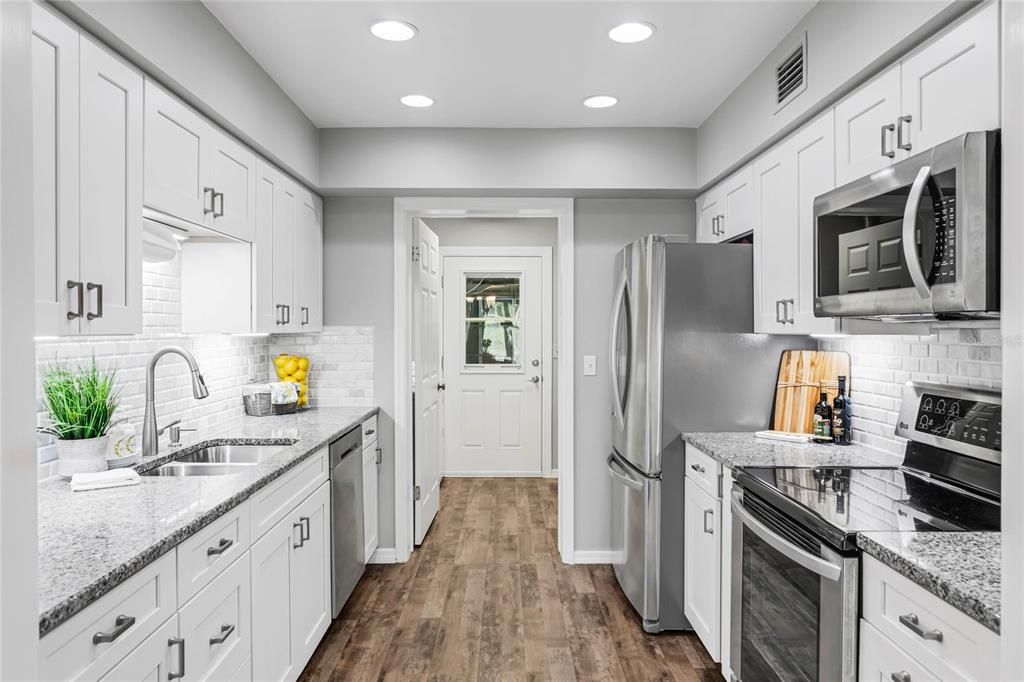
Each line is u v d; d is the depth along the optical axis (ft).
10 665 2.14
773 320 8.45
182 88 6.51
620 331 10.44
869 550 4.81
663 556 9.31
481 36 7.77
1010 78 2.34
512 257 18.90
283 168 9.84
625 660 8.58
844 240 6.02
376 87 9.34
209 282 8.70
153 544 4.45
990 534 4.95
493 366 19.01
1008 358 2.35
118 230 5.51
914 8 5.36
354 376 12.19
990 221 4.35
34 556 2.26
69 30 4.89
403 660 8.54
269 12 7.12
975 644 3.76
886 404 7.84
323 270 12.11
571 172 11.18
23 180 2.22
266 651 6.73
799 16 7.29
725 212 10.32
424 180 11.17
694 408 9.27
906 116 5.65
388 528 12.20
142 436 7.49
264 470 6.75
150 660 4.46
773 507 6.33
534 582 11.23
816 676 5.42
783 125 7.82
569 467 12.16
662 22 7.43
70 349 6.79
